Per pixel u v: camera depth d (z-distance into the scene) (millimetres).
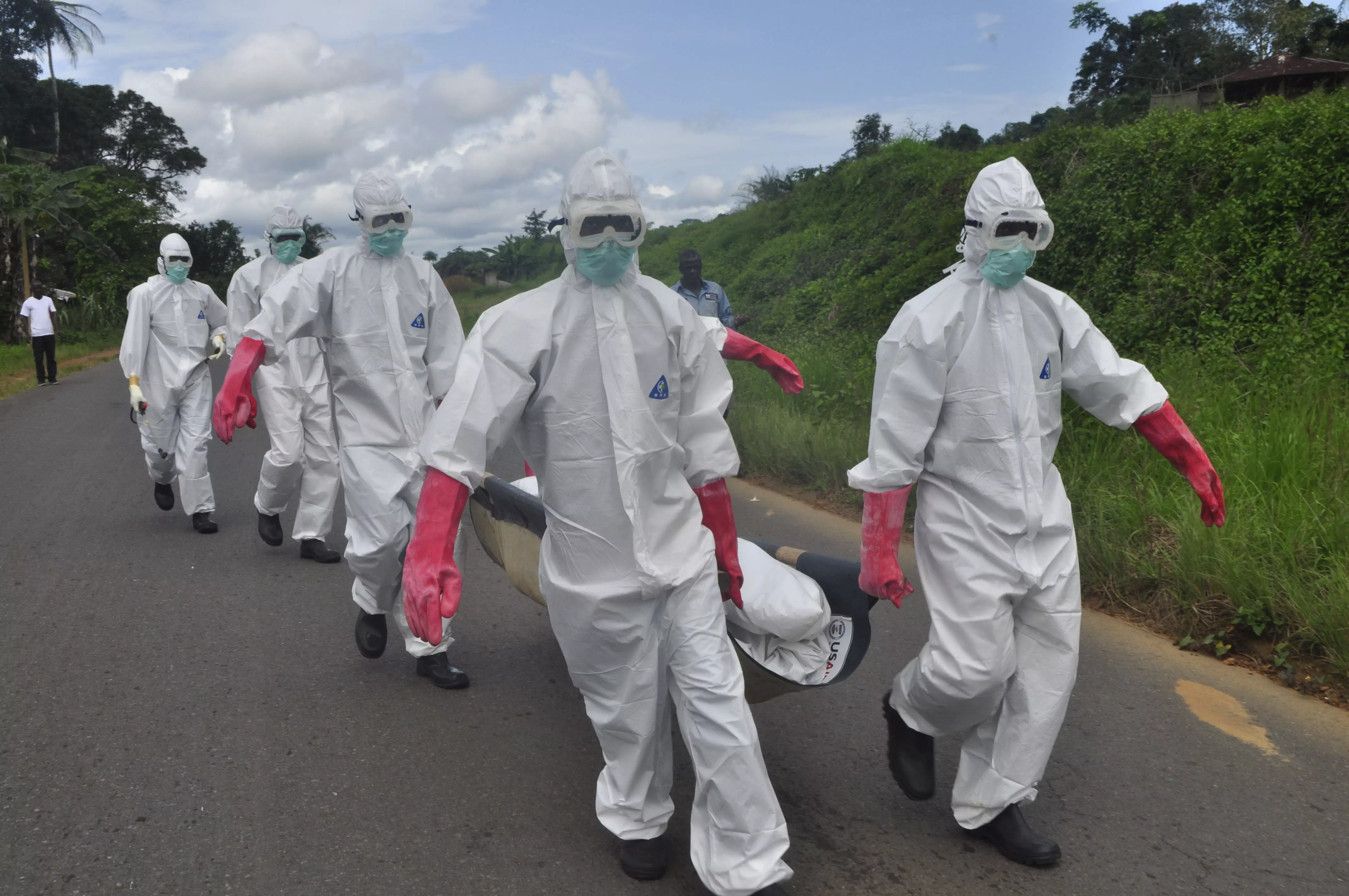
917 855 2955
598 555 2674
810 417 8641
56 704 3957
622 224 2502
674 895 2771
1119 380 2918
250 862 2900
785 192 22812
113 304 32844
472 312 29219
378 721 3838
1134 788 3326
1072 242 9977
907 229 13953
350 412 4262
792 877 2789
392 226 4156
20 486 8195
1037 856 2877
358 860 2918
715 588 2730
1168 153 9828
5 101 47188
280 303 4195
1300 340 7094
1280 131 9133
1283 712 3834
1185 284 8352
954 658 2812
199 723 3801
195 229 50375
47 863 2875
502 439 2584
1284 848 2982
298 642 4660
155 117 57656
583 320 2611
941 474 2891
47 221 28250
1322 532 4590
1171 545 5051
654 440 2658
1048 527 2803
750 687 3094
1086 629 4684
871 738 3715
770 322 14336
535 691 4141
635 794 2803
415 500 4215
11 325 26953
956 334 2795
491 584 5582
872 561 2889
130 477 8547
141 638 4680
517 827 3107
